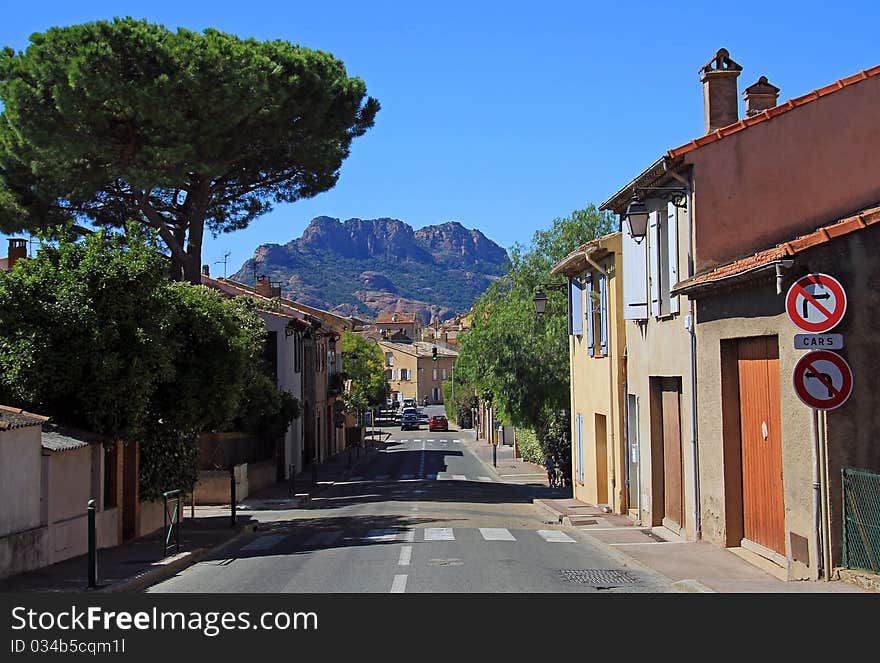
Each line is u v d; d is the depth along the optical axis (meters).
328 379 60.72
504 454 58.84
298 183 33.38
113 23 26.66
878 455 10.88
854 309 10.91
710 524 15.03
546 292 40.69
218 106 26.75
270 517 25.03
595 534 17.73
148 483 20.12
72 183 28.38
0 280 17.06
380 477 43.62
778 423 12.75
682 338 16.20
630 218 17.22
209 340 21.06
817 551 10.98
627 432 21.91
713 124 17.66
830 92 15.41
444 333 163.62
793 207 15.30
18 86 25.97
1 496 13.44
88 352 17.17
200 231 31.47
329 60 32.41
